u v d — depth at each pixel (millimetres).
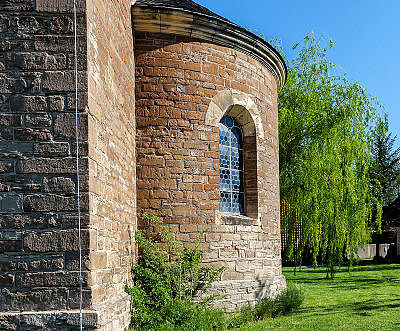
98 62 5316
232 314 8312
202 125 8375
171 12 7973
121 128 6633
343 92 15711
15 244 4570
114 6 6340
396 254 29531
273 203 10047
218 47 8789
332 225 15820
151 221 7809
